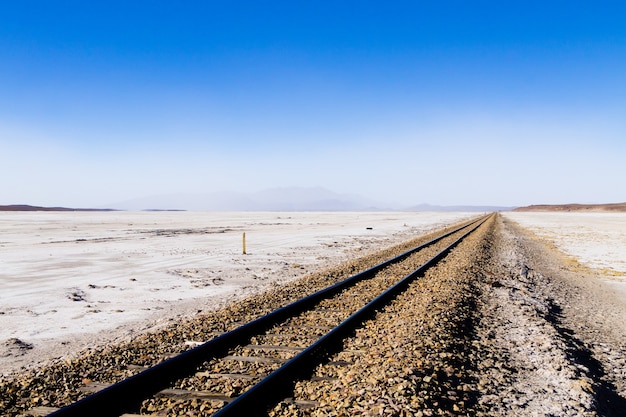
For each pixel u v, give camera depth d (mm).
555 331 7465
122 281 13336
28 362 6246
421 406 4254
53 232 36938
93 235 33469
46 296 11094
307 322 7754
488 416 4324
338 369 5391
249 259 19000
